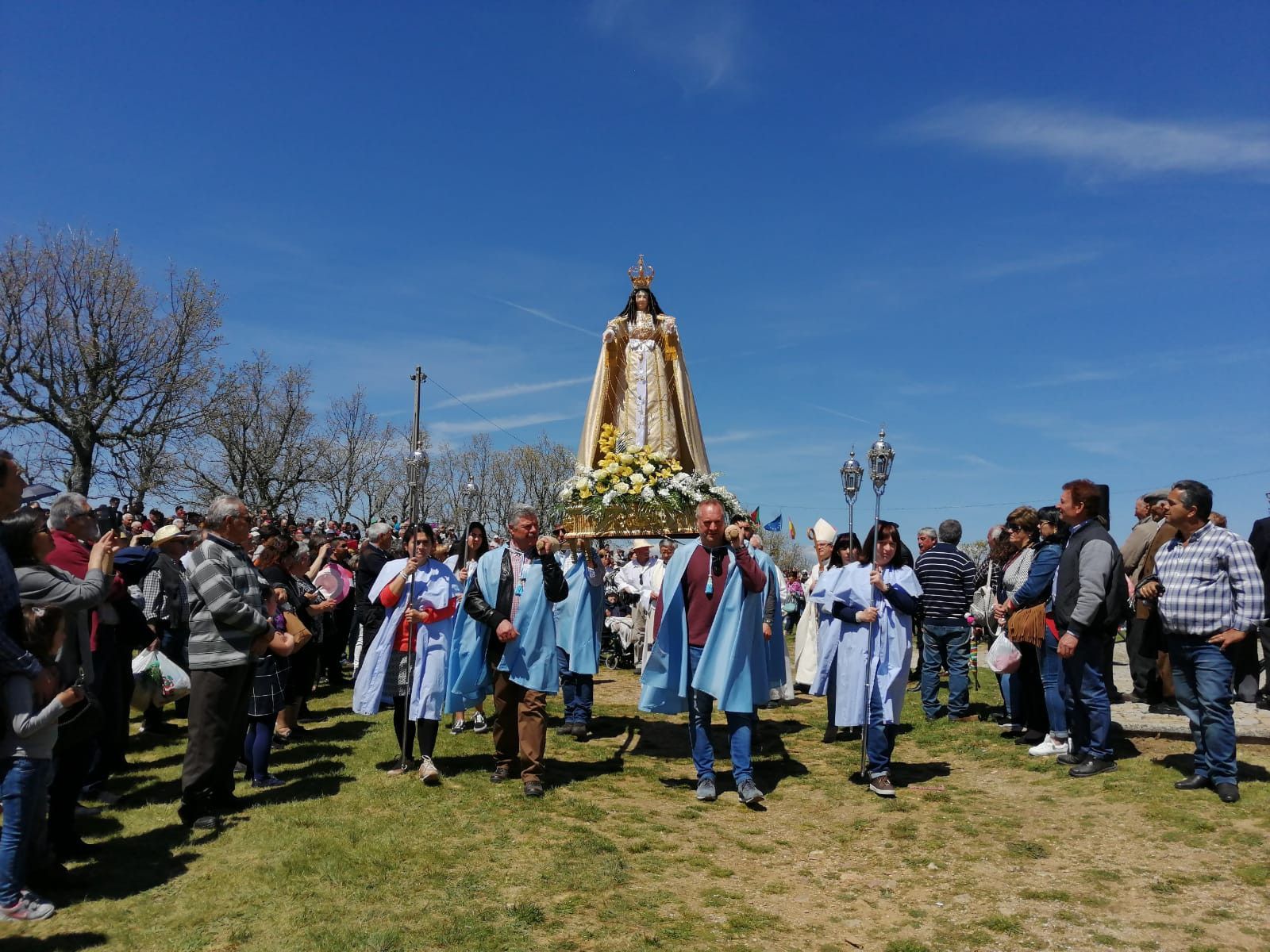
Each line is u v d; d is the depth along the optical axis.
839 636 6.96
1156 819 5.33
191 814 5.25
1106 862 4.80
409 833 5.25
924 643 8.93
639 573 13.30
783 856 5.07
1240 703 8.02
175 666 7.30
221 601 5.20
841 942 3.97
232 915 4.10
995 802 5.96
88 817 5.46
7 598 3.95
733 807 6.00
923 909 4.32
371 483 40.34
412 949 3.79
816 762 7.27
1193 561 5.75
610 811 5.85
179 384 24.91
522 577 6.40
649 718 9.18
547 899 4.36
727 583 6.19
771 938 4.00
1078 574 6.38
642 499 8.59
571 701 8.34
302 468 33.78
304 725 8.62
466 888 4.45
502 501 50.03
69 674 4.59
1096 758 6.34
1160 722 7.29
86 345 23.77
